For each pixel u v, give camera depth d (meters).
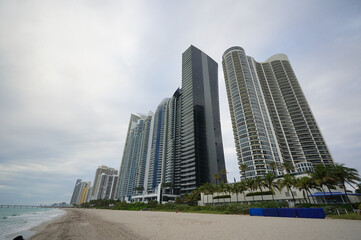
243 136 110.38
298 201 52.00
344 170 36.72
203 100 160.88
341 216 24.64
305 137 120.56
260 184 56.19
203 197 80.88
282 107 138.88
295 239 11.94
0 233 21.86
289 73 152.75
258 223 20.89
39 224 32.59
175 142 167.75
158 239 13.79
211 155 140.50
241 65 138.00
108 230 19.95
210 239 13.06
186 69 174.75
